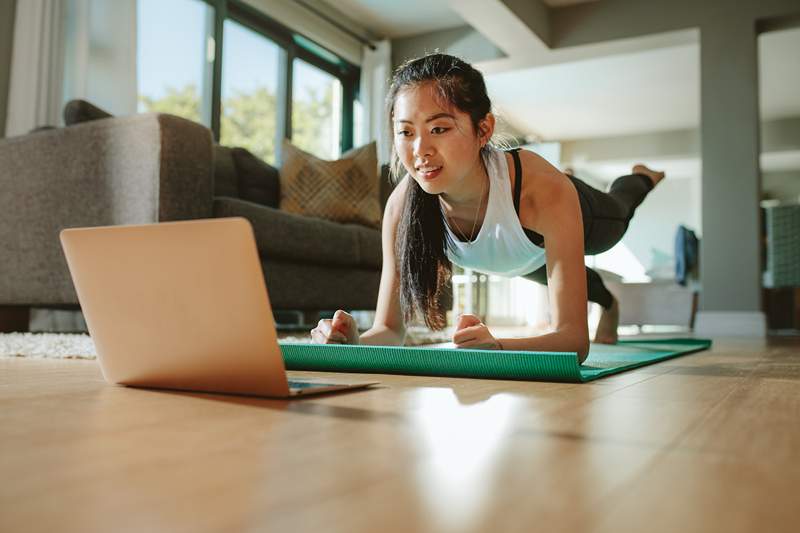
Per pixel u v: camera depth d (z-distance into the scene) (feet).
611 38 16.15
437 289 4.37
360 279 10.60
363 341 4.33
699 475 1.33
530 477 1.29
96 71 11.27
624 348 6.67
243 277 2.41
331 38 17.49
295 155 11.61
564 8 16.61
